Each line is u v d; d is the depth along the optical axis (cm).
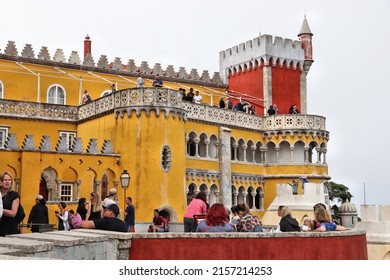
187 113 4141
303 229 1877
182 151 3766
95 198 2144
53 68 4588
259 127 4928
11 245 920
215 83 5616
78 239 1105
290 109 5075
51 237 1115
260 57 5319
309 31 5672
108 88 4834
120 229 1423
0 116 3938
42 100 4478
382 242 2836
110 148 3641
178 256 1381
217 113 4503
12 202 1259
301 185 4716
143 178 3553
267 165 4925
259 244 1470
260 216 4828
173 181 3647
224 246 1425
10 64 4381
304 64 5581
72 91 4638
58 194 3362
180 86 5341
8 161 3222
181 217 3659
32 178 3269
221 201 4419
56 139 4172
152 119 3628
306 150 4869
